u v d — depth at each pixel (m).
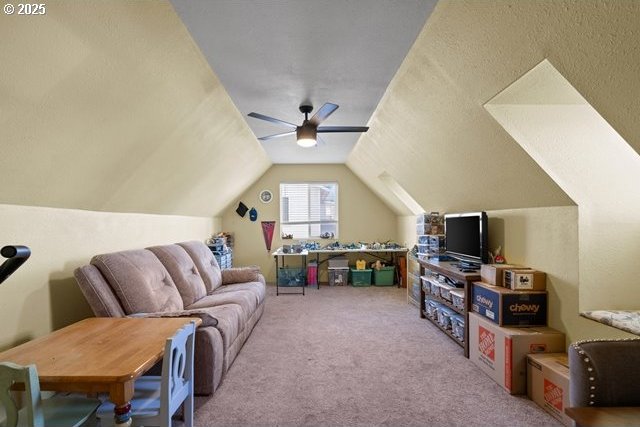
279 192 6.13
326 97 2.83
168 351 1.34
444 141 2.70
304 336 3.23
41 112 1.51
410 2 1.60
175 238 4.09
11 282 1.77
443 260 3.67
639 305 2.06
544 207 2.38
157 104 2.15
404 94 2.56
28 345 1.45
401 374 2.43
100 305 2.00
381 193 5.80
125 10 1.46
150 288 2.39
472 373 2.45
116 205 2.75
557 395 1.86
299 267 5.87
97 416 1.39
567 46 1.31
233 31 1.82
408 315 3.95
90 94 1.66
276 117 3.32
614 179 2.03
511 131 2.01
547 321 2.33
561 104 1.99
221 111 2.93
